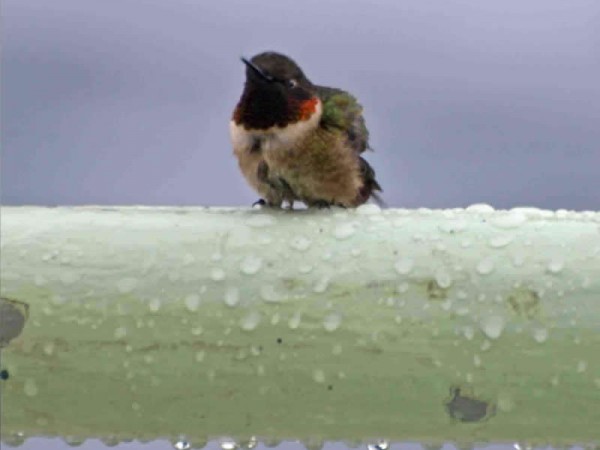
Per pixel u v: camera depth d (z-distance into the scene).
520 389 2.46
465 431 2.46
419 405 2.46
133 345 2.46
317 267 2.46
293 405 2.46
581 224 2.46
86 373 2.46
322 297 2.46
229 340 2.46
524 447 2.46
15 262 2.46
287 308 2.46
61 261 2.46
